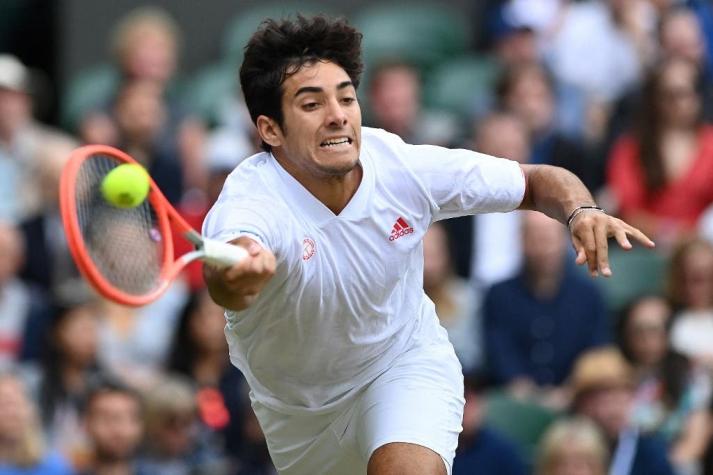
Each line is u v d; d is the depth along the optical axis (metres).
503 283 34.38
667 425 31.78
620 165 38.28
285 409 18.66
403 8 46.84
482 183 18.05
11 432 29.06
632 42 42.91
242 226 16.16
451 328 33.81
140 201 15.23
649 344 33.06
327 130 16.84
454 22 46.66
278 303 17.23
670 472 30.89
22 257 36.00
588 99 42.06
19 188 38.59
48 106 46.44
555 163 38.84
